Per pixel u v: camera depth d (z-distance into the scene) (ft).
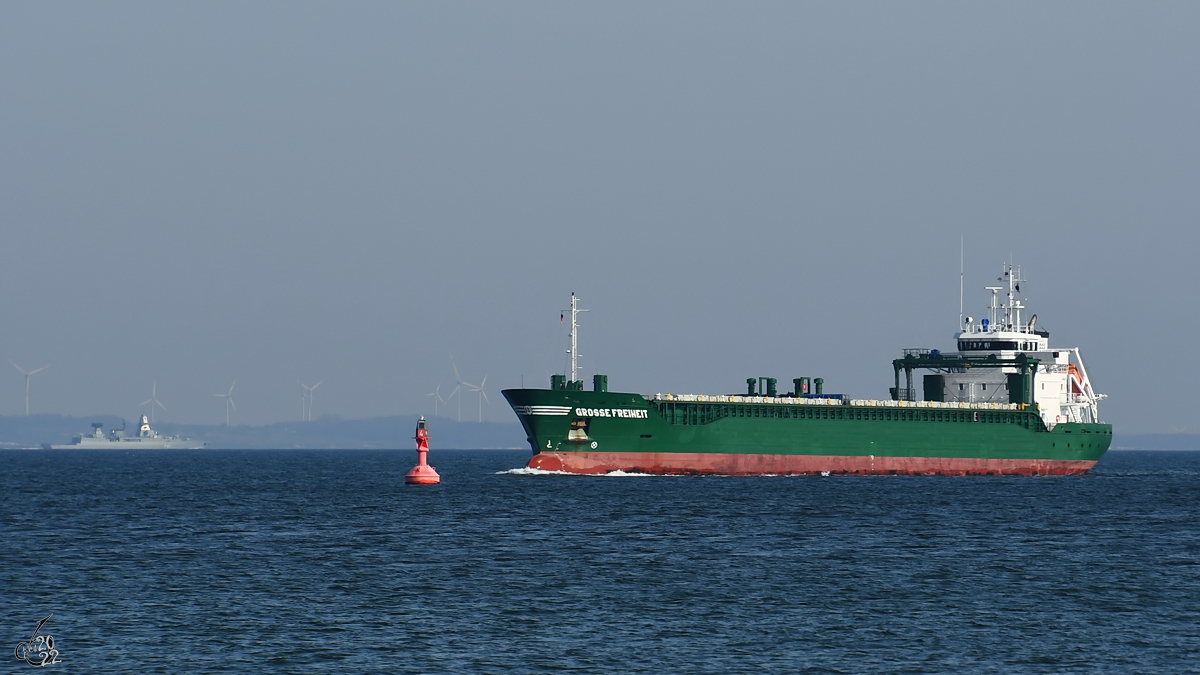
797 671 642.63
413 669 643.45
